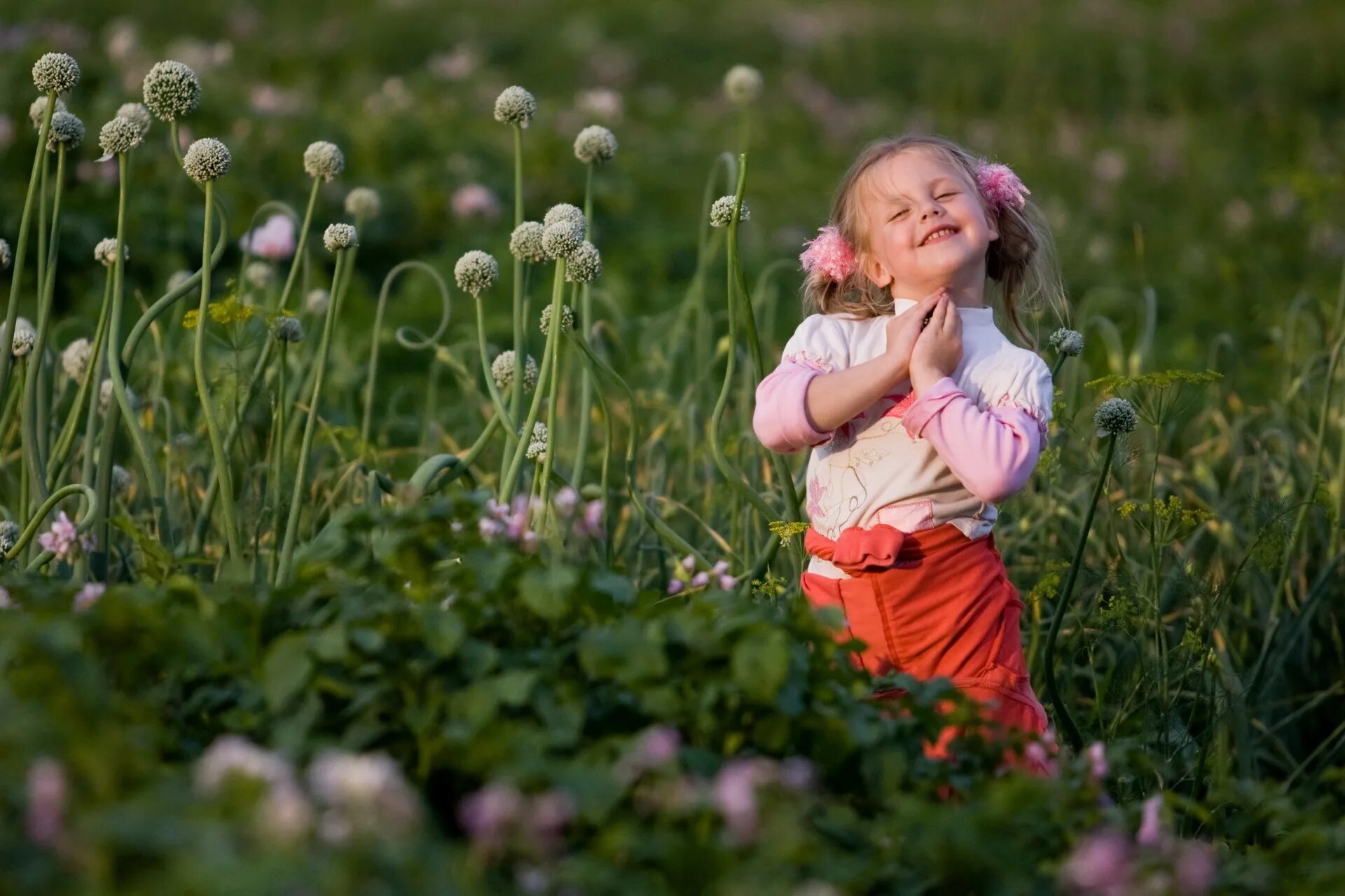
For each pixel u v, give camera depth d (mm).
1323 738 5898
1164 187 17875
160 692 3227
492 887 2643
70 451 5727
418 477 4664
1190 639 4836
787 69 25047
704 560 4742
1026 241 4828
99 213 10328
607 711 3309
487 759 2908
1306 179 10328
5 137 10570
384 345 9797
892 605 4297
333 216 11586
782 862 2715
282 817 2354
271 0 25812
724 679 3299
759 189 15602
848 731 3258
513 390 4922
